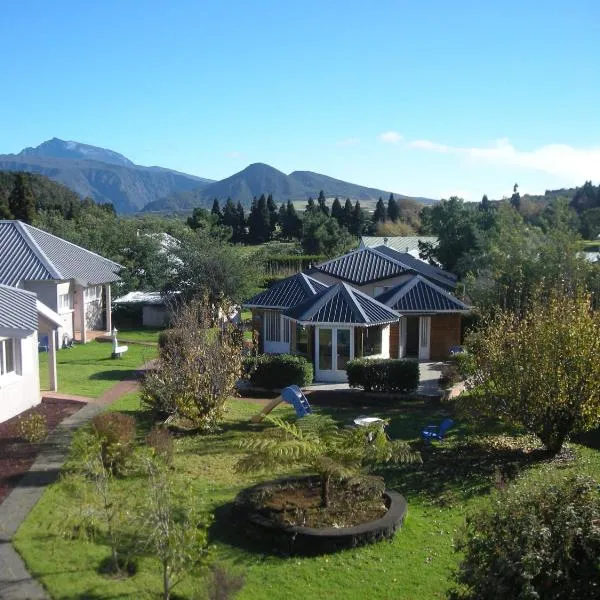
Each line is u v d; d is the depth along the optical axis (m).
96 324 43.72
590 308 18.98
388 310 29.94
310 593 10.14
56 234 49.22
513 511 8.53
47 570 10.62
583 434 19.53
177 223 56.41
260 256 48.38
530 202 112.56
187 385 19.45
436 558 11.32
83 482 13.77
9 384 20.59
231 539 12.03
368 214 118.25
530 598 7.68
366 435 14.87
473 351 20.42
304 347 30.17
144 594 9.93
